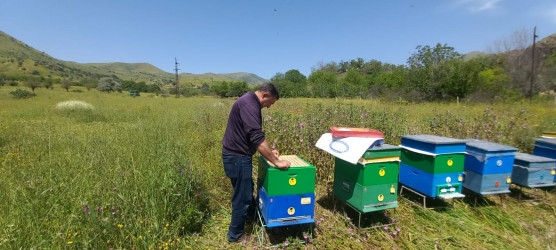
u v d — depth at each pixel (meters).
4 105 18.08
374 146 3.52
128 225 2.91
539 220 4.07
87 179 3.94
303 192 3.17
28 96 28.16
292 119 6.71
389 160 3.42
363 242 3.41
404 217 4.00
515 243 3.52
